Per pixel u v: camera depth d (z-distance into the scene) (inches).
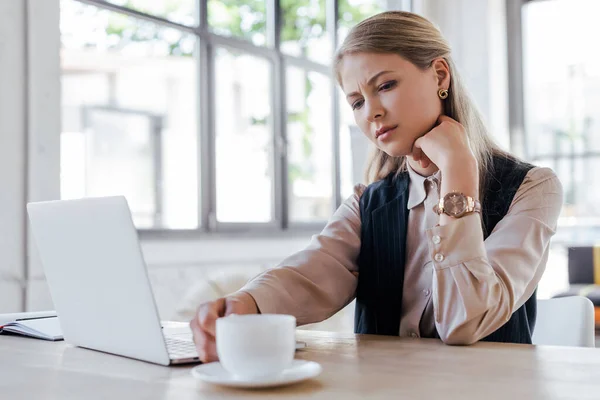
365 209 61.1
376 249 59.2
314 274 55.3
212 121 163.6
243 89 172.6
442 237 46.5
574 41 233.5
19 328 53.9
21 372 37.6
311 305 53.5
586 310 57.1
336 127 197.2
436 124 54.7
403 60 52.5
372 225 59.8
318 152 193.0
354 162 189.6
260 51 176.7
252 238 171.2
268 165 179.2
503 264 48.9
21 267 115.9
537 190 54.3
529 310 57.1
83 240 41.5
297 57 187.2
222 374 33.4
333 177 196.2
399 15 54.1
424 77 53.4
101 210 38.9
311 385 32.6
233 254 164.9
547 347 43.5
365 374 35.1
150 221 152.4
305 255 56.8
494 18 236.1
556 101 236.4
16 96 116.5
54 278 46.4
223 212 167.0
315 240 60.0
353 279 58.3
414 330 56.0
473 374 34.8
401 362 38.6
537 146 239.3
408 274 57.5
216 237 162.1
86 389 32.9
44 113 120.0
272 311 49.1
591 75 230.8
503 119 238.1
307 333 52.2
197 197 161.5
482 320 45.3
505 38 241.4
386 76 52.4
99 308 42.5
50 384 34.2
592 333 57.2
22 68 117.6
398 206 58.9
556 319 59.2
